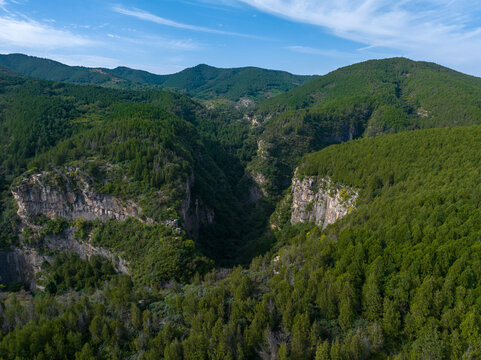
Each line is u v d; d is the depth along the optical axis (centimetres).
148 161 10238
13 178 11644
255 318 5141
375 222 6656
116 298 6319
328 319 5122
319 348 4453
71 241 10125
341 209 9962
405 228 5869
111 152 10688
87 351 5047
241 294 5809
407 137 11100
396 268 5316
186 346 4894
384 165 9712
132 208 9381
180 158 11325
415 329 4494
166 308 6116
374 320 4856
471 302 4294
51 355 5038
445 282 4541
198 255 8594
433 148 9538
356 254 5734
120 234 9281
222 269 8575
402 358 4144
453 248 5053
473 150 8538
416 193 7312
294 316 5100
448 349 4100
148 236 8825
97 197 9781
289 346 4797
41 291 9481
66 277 9344
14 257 10519
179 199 9388
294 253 6988
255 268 7900
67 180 10006
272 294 5662
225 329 4956
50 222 10262
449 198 6362
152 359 4869
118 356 5119
